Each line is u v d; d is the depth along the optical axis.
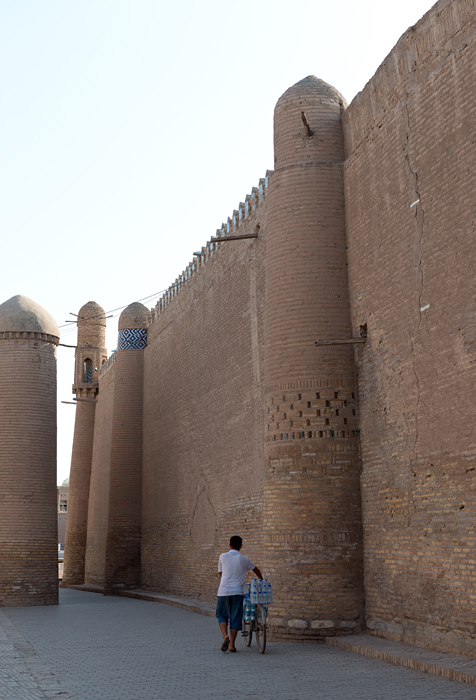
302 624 10.74
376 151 11.30
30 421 20.67
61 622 14.24
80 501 31.38
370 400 11.14
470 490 8.58
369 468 11.03
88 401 31.92
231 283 17.48
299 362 11.73
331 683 7.25
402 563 9.91
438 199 9.55
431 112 9.84
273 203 12.64
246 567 9.88
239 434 16.27
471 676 7.13
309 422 11.46
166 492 21.66
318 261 12.05
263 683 7.29
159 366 23.56
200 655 9.31
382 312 10.85
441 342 9.32
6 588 19.31
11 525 19.80
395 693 6.67
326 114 12.63
